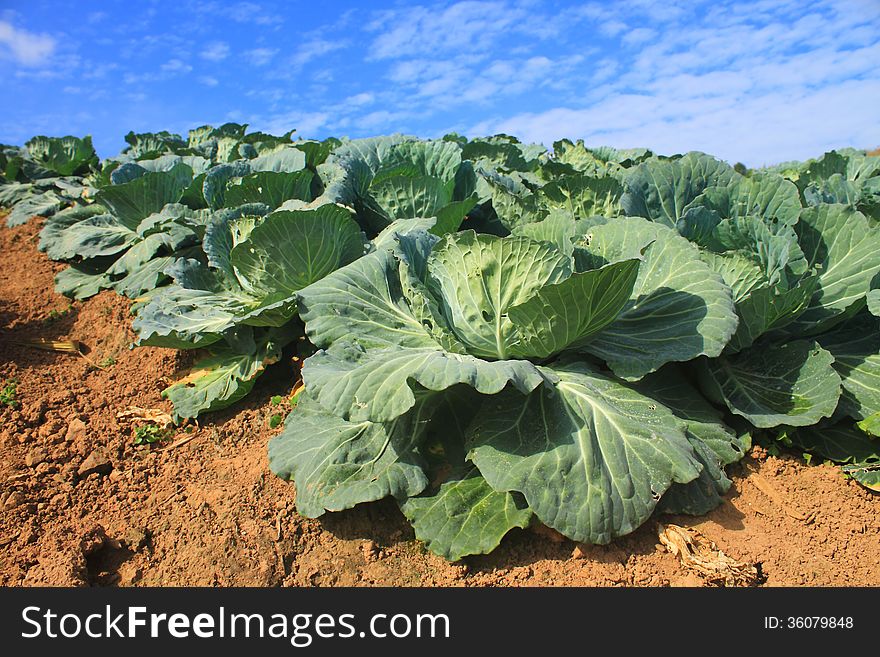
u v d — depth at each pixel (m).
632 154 13.41
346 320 5.07
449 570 4.29
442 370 4.18
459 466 4.76
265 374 6.52
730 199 6.07
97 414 6.34
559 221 5.47
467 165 8.63
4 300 9.10
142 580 4.41
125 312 8.25
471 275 4.65
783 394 5.02
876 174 9.33
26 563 4.45
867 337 5.46
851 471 4.80
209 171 8.43
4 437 5.82
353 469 4.65
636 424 4.42
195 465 5.48
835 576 4.13
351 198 7.80
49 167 15.36
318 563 4.43
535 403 4.63
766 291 4.88
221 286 7.29
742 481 4.82
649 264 5.33
